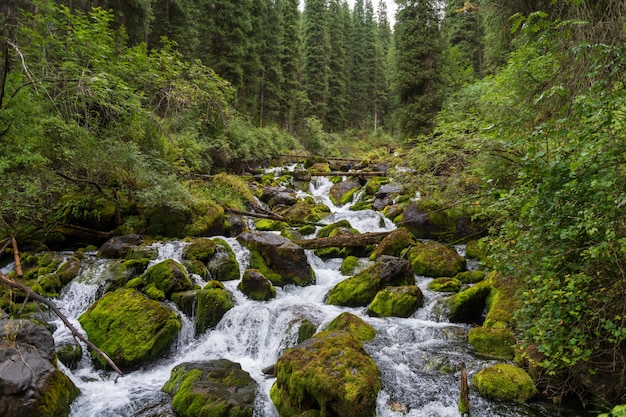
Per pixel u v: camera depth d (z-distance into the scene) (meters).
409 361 6.07
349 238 11.68
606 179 3.24
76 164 10.11
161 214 11.97
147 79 9.55
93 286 8.48
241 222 13.96
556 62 5.89
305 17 47.31
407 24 21.08
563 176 3.67
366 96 52.00
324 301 9.05
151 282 8.43
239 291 9.02
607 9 5.14
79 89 8.04
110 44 9.45
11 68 8.27
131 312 7.17
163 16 23.84
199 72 9.86
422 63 20.88
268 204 18.03
